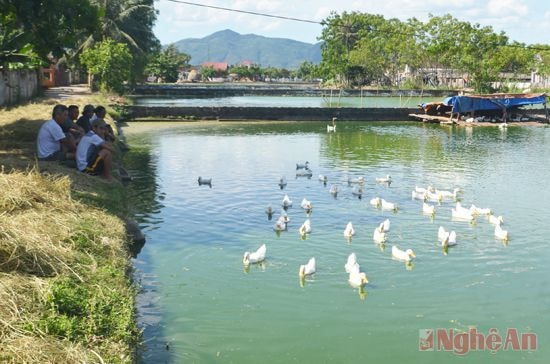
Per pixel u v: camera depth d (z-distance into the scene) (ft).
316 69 310.04
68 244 28.27
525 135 110.32
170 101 198.18
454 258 36.27
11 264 23.90
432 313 28.55
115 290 25.55
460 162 74.90
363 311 28.71
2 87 96.89
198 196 52.29
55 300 22.08
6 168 39.96
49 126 47.21
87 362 18.88
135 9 196.34
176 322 27.14
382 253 37.14
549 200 52.06
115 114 120.98
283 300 29.86
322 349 24.98
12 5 50.93
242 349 24.81
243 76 483.51
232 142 94.68
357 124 131.54
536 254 37.01
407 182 60.59
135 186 56.29
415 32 273.13
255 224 43.47
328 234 41.19
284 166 70.33
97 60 162.20
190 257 35.88
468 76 262.47
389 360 24.18
